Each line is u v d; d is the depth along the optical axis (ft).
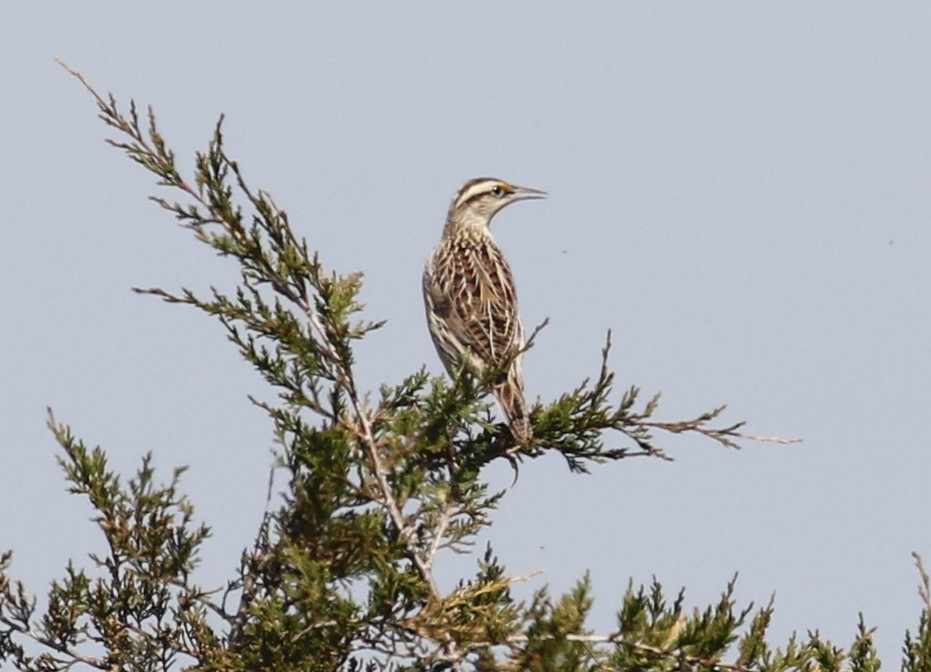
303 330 41.93
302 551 39.86
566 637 35.83
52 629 45.60
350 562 41.22
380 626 39.24
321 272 41.73
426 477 44.93
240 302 42.39
